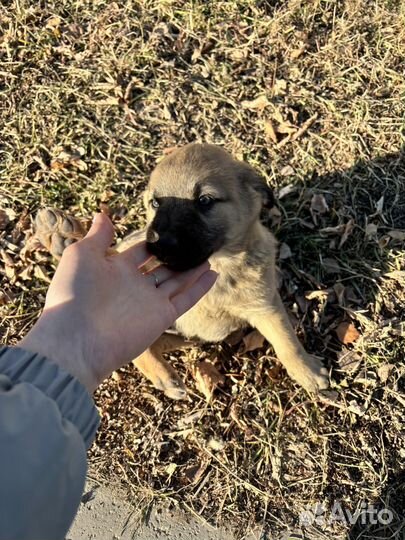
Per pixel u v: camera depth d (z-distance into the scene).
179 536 0.41
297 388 0.46
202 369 0.47
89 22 0.64
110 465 0.44
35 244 0.52
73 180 0.56
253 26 0.62
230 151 0.56
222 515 0.42
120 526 0.42
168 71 0.60
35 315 0.50
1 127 0.59
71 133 0.57
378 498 0.42
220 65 0.60
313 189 0.53
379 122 0.55
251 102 0.57
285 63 0.59
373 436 0.44
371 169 0.53
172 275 0.33
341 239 0.50
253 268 0.42
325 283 0.50
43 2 0.65
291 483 0.43
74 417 0.20
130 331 0.28
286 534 0.41
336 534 0.41
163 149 0.56
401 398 0.44
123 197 0.54
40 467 0.17
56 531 0.18
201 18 0.62
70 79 0.60
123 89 0.59
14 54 0.62
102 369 0.25
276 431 0.44
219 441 0.44
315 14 0.62
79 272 0.27
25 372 0.20
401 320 0.47
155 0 0.64
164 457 0.44
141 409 0.46
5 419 0.18
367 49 0.59
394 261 0.49
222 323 0.45
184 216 0.38
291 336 0.44
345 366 0.46
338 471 0.43
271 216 0.52
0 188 0.56
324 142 0.55
